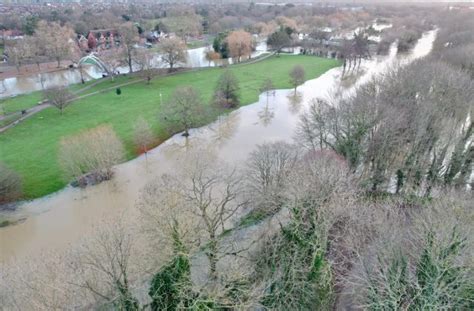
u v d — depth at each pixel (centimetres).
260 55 16688
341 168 4350
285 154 4806
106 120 8400
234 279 2972
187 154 6675
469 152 5391
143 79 12181
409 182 5141
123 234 3114
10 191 5556
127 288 2841
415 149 5072
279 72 13162
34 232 4938
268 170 4544
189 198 3728
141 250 3136
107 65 12762
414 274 3153
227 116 9056
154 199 3522
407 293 2905
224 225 4441
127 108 9275
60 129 7894
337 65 14325
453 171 5309
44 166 6384
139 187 5959
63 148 6097
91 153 6069
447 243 2809
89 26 19475
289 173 4231
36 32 15100
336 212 3472
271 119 8888
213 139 7812
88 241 3366
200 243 3562
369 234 3578
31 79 12750
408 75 6569
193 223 3322
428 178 5238
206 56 15538
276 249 3522
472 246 2884
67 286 2761
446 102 5788
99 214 5262
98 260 2812
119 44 16712
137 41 15288
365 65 14138
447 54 8869
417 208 4325
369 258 3381
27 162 6488
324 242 3269
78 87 11281
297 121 8694
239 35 15150
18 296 2711
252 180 4731
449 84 6012
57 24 16650
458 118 5891
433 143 5291
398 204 4431
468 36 10788
